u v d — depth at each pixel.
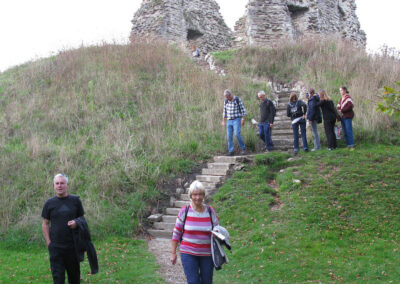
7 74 15.20
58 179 4.20
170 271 5.09
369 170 7.15
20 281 4.75
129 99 11.60
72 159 8.70
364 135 8.74
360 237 5.47
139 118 10.66
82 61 14.15
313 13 19.28
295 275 4.56
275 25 18.08
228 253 5.50
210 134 9.81
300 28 19.53
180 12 19.59
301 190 6.83
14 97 12.47
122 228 6.74
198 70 13.67
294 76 12.97
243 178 7.69
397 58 12.18
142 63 13.58
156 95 11.77
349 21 21.91
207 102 11.26
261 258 5.12
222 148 9.36
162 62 13.88
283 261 4.95
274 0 18.22
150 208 7.45
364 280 4.35
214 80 12.52
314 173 7.35
